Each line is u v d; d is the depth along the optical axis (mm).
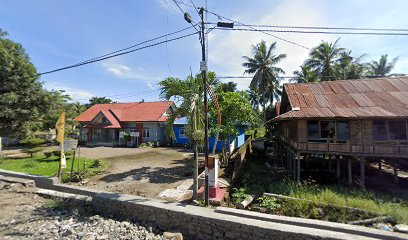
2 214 8789
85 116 32000
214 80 13359
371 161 15109
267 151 22266
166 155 20281
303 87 14938
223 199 9086
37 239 6957
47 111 21406
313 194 9383
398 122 11109
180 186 10938
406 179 12633
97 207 9289
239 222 6875
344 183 11758
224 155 15352
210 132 14398
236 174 12219
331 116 10656
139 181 11984
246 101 15375
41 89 20656
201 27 8109
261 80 33500
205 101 8406
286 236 6305
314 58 34750
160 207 8078
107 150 23750
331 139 11719
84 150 23766
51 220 8305
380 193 10180
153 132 27516
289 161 14477
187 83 10266
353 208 7805
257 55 33156
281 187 10289
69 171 13711
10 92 18328
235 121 15633
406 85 13031
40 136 31000
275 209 8383
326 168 15562
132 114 29953
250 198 9211
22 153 21250
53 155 18391
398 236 5945
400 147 10492
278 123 19375
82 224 7977
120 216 8695
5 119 18688
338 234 6082
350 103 12055
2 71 18219
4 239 6922
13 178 12609
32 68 19828
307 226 6863
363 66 34312
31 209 9320
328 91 13812
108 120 27906
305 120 11977
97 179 12531
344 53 33906
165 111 29641
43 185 11789
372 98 12242
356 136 11406
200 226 7387
